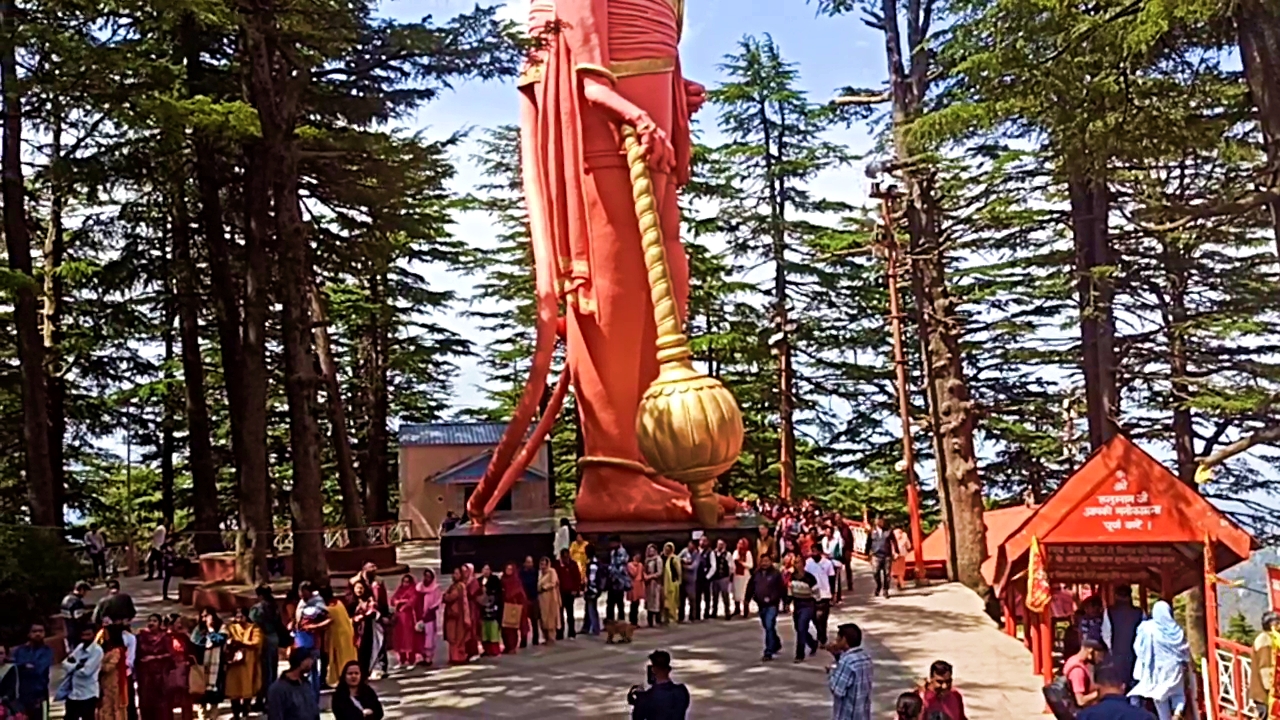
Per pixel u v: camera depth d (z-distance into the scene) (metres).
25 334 21.55
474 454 45.34
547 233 28.55
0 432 35.72
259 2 20.41
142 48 23.67
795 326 41.53
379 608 17.09
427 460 45.16
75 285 35.12
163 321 40.47
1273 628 12.00
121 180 26.78
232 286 27.33
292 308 22.22
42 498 21.36
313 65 23.23
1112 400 26.53
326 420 47.72
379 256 29.62
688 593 21.80
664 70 28.75
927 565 27.05
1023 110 18.86
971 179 28.97
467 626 18.22
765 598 17.84
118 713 13.44
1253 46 15.44
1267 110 15.47
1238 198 18.34
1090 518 14.37
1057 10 15.62
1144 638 12.33
